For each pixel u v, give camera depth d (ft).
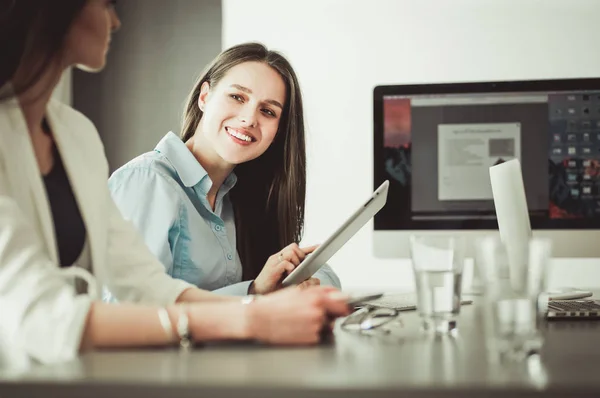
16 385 2.53
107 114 14.33
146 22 14.33
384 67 13.32
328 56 13.39
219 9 14.24
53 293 3.31
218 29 14.23
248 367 2.81
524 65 13.14
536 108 8.37
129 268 4.96
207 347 3.32
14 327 3.25
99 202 4.61
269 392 2.45
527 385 2.45
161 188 6.90
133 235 5.08
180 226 6.97
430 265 3.86
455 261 3.85
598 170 8.27
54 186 4.40
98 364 2.87
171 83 14.29
